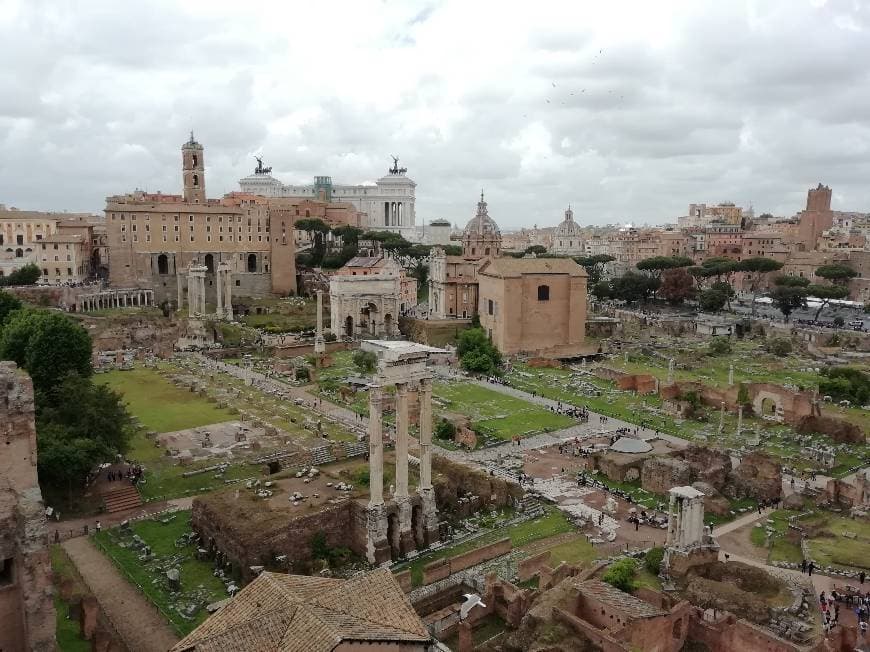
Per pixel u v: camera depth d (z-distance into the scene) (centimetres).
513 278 16388
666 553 6122
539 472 8788
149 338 16300
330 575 6041
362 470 7600
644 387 12975
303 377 13675
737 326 19500
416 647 3675
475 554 6234
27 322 9712
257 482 7288
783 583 5847
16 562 4019
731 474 8219
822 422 10375
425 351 6469
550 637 4606
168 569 6041
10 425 3947
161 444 9081
